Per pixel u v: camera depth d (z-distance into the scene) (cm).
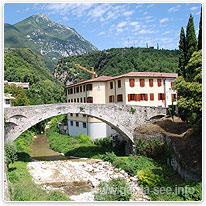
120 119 3000
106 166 2672
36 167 2592
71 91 4750
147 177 2033
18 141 3575
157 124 3016
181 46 2919
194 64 1903
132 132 3055
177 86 2095
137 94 3444
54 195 1683
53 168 2581
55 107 2692
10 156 2164
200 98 1839
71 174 2380
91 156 3098
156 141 2688
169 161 2378
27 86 7212
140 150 2862
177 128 2712
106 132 3684
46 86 8938
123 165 2531
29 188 1759
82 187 2031
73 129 4450
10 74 7994
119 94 3500
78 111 2794
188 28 2764
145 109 3161
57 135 4616
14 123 2484
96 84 3794
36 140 4453
